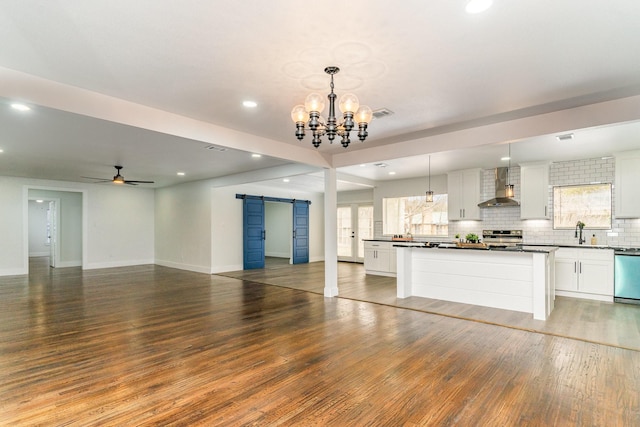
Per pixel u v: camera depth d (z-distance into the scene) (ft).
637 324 13.51
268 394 8.09
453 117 12.78
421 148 15.75
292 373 9.21
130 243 32.99
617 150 17.69
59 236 31.37
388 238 30.01
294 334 12.44
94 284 22.86
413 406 7.57
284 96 10.92
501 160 20.53
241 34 7.41
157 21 6.93
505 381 8.71
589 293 18.02
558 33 7.35
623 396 7.95
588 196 20.01
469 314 15.03
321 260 37.55
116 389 8.32
